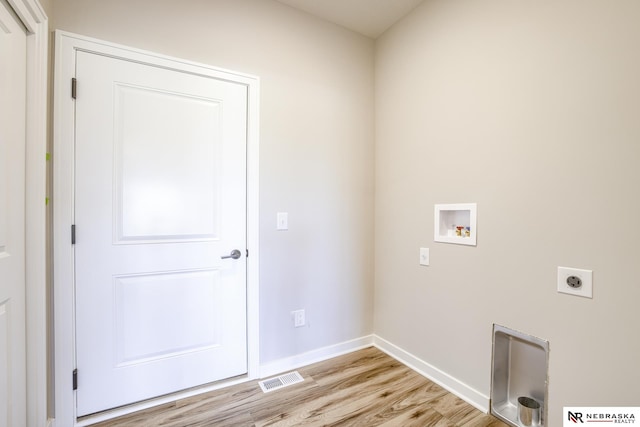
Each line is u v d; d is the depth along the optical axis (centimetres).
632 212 112
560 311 133
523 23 145
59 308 142
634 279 112
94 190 150
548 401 138
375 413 160
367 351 234
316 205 217
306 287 214
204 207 178
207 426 149
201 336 179
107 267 154
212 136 180
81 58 146
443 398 174
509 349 159
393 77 225
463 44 173
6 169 111
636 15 111
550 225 136
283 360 204
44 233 132
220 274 184
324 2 201
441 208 187
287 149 204
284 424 151
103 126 152
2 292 108
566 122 130
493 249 159
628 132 113
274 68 198
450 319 182
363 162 239
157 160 165
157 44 164
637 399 112
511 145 150
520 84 146
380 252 239
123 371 159
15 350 117
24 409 123
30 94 125
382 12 211
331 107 222
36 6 122
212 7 178
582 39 125
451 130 181
